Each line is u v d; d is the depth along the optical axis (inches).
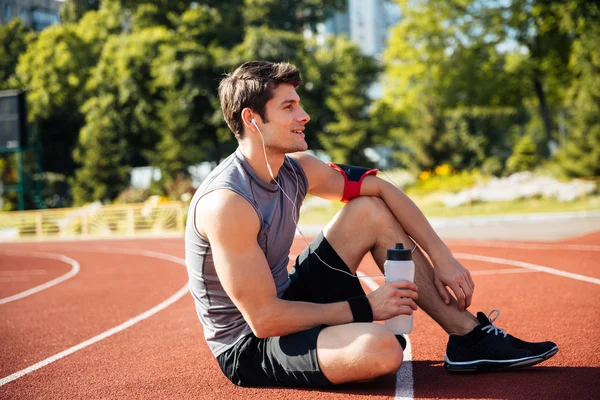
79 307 243.3
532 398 94.4
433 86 1427.2
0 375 136.0
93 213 953.5
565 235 461.7
